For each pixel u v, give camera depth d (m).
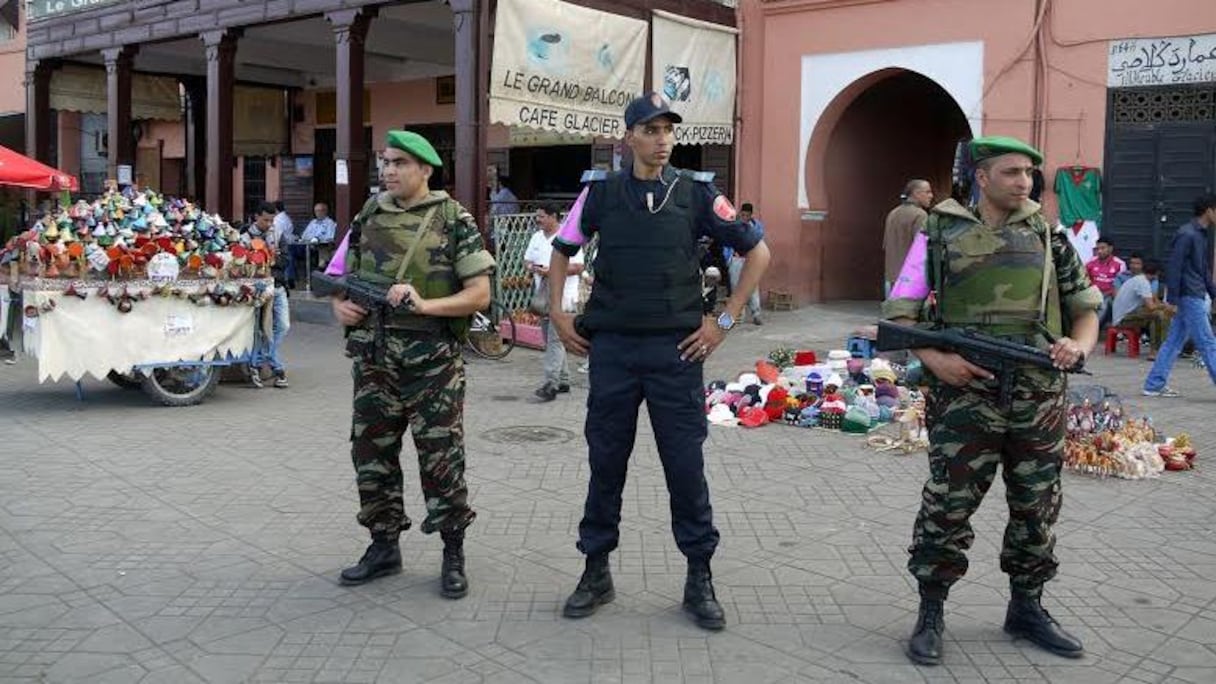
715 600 4.35
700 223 4.25
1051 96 13.38
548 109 12.85
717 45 15.52
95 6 17.61
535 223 13.43
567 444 7.67
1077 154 13.25
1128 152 12.92
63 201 13.00
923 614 4.07
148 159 23.31
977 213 4.05
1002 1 13.62
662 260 4.18
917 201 9.98
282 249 17.73
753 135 16.05
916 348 3.96
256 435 7.88
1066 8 13.18
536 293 9.53
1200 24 12.27
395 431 4.73
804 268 15.80
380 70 19.98
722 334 4.19
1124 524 5.73
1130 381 10.35
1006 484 4.11
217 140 15.82
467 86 12.24
